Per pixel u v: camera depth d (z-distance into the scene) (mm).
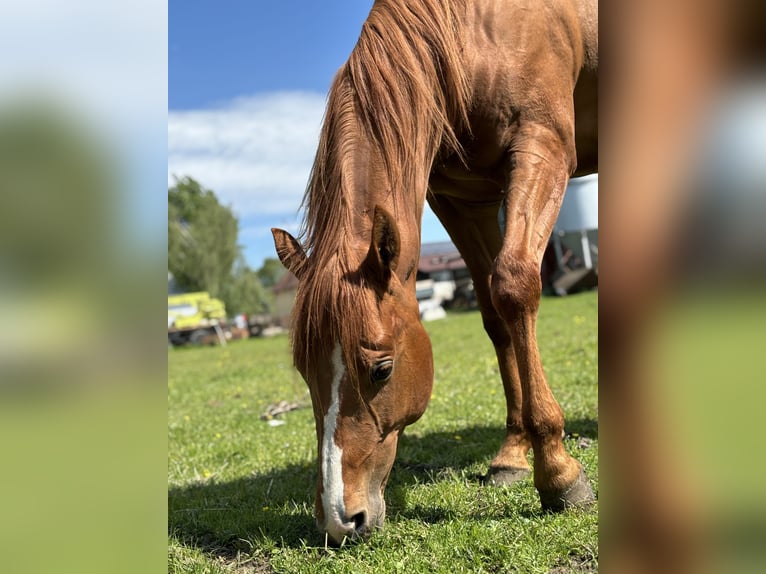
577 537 2242
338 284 2066
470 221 3373
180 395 8656
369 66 2426
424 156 2479
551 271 21078
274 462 3996
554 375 5797
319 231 2291
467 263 3416
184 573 2326
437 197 3334
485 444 3820
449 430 4293
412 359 2242
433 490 2984
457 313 23219
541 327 10727
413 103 2430
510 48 2639
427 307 21656
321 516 2146
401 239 2293
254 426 5477
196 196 35781
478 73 2637
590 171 3455
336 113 2416
